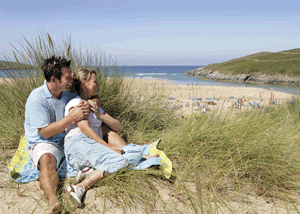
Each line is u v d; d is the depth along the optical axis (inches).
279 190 81.0
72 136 82.6
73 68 124.2
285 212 70.2
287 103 167.5
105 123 95.3
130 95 147.0
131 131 129.6
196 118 119.6
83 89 90.4
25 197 71.9
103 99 129.0
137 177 82.2
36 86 113.5
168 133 123.9
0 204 68.0
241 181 83.3
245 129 100.5
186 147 99.3
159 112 148.5
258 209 71.1
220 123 109.0
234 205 72.6
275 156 87.8
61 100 84.2
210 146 97.4
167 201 73.2
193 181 84.0
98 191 75.1
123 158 79.1
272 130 103.2
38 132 80.6
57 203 65.8
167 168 85.2
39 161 76.1
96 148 79.4
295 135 105.0
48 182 70.4
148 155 93.8
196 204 71.1
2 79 114.4
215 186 79.7
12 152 99.5
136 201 72.6
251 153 90.4
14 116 109.0
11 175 79.0
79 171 79.0
